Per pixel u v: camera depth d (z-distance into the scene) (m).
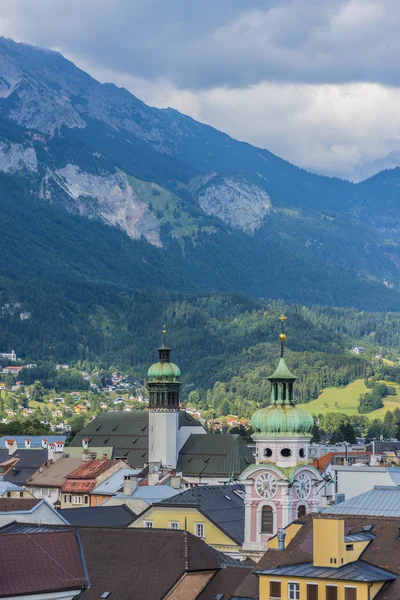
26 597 174.12
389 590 148.88
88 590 179.00
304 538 162.88
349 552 154.50
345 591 148.00
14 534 184.50
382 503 194.12
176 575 177.12
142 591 176.12
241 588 162.00
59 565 181.12
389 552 156.00
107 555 183.75
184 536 184.25
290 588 152.12
